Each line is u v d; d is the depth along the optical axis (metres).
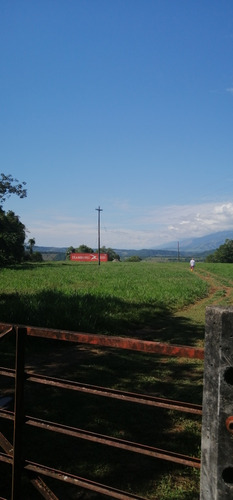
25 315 10.23
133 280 28.86
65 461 3.97
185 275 39.31
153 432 4.64
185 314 15.34
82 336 2.33
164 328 12.23
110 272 40.78
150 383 6.55
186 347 2.05
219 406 1.87
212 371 1.91
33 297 13.88
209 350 1.93
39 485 2.50
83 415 5.08
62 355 8.37
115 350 8.91
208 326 1.94
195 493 3.45
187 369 7.47
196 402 5.66
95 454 4.13
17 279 28.06
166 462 3.99
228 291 26.27
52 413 5.12
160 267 60.06
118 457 4.09
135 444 2.21
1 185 31.20
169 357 8.40
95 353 8.59
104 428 4.71
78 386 2.39
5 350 8.30
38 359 7.97
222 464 1.86
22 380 2.53
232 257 134.88
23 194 32.38
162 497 3.40
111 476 3.72
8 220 64.12
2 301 13.13
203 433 1.97
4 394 5.61
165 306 16.58
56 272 39.56
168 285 24.98
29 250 98.75
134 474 3.76
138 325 12.43
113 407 5.39
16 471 2.51
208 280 36.62
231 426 1.83
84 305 12.30
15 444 2.51
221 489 1.86
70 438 4.49
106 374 7.00
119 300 15.48
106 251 151.00
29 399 5.64
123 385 6.41
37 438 4.47
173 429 4.74
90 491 3.49
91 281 27.66
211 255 139.00
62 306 11.34
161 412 5.27
